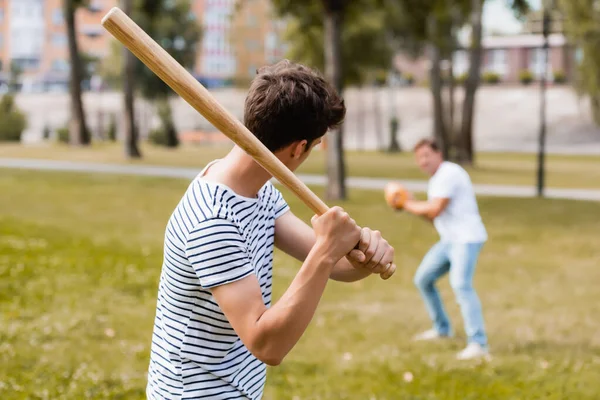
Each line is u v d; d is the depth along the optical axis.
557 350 6.07
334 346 6.00
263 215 2.10
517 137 51.84
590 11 26.25
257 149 1.90
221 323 1.99
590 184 22.64
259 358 1.90
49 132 48.00
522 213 15.57
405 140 54.62
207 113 1.86
